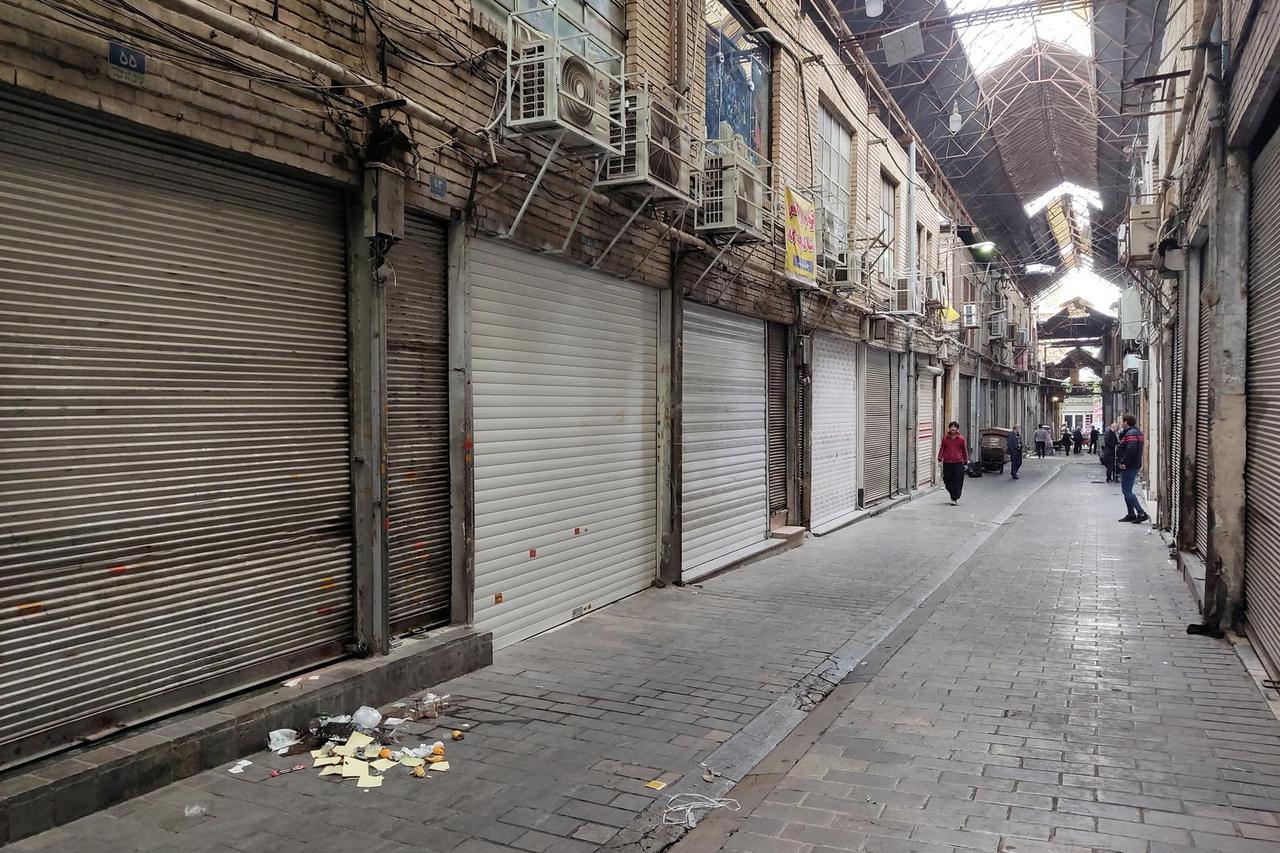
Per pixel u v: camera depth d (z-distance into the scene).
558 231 6.46
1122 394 45.34
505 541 6.07
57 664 3.42
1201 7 8.20
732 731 4.57
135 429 3.71
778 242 10.83
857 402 14.87
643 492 8.11
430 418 5.39
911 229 17.02
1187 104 8.23
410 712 4.68
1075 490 20.52
